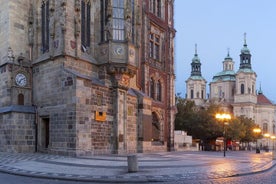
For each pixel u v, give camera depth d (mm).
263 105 162750
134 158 20547
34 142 34812
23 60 35781
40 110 34781
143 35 46281
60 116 32281
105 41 36031
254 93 160625
